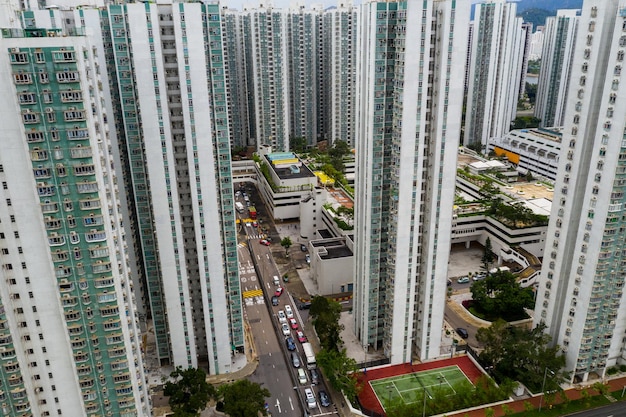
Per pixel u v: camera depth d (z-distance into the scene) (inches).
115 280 3959.2
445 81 4842.5
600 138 4734.3
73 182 3639.3
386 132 5182.1
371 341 6077.8
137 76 4520.2
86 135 3563.0
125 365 4170.8
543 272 5639.8
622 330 5546.3
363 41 5083.7
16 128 3452.3
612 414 5162.4
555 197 5329.7
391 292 5600.4
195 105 4699.8
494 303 6781.5
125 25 4522.6
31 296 3821.4
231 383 5625.0
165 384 5359.3
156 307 5531.5
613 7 4478.3
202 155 4869.6
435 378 5674.2
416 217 5305.1
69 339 3961.6
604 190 4785.9
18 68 3348.9
